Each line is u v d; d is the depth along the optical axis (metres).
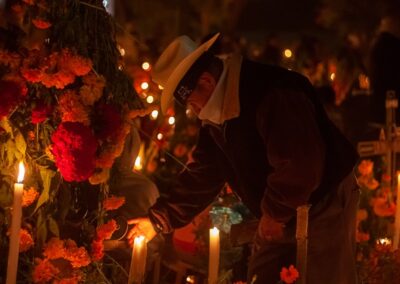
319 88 6.81
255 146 2.99
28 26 2.93
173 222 3.43
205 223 3.74
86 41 2.97
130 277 2.99
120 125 2.94
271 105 2.89
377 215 4.44
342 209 3.10
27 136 2.95
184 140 5.93
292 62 7.94
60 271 3.01
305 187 2.84
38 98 2.90
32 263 2.98
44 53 2.88
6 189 2.97
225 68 2.98
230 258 3.68
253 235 3.43
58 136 2.77
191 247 3.74
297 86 2.96
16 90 2.78
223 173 3.29
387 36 6.51
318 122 3.01
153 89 4.60
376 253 3.41
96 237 3.05
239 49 10.60
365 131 6.97
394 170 4.90
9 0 2.94
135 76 4.45
